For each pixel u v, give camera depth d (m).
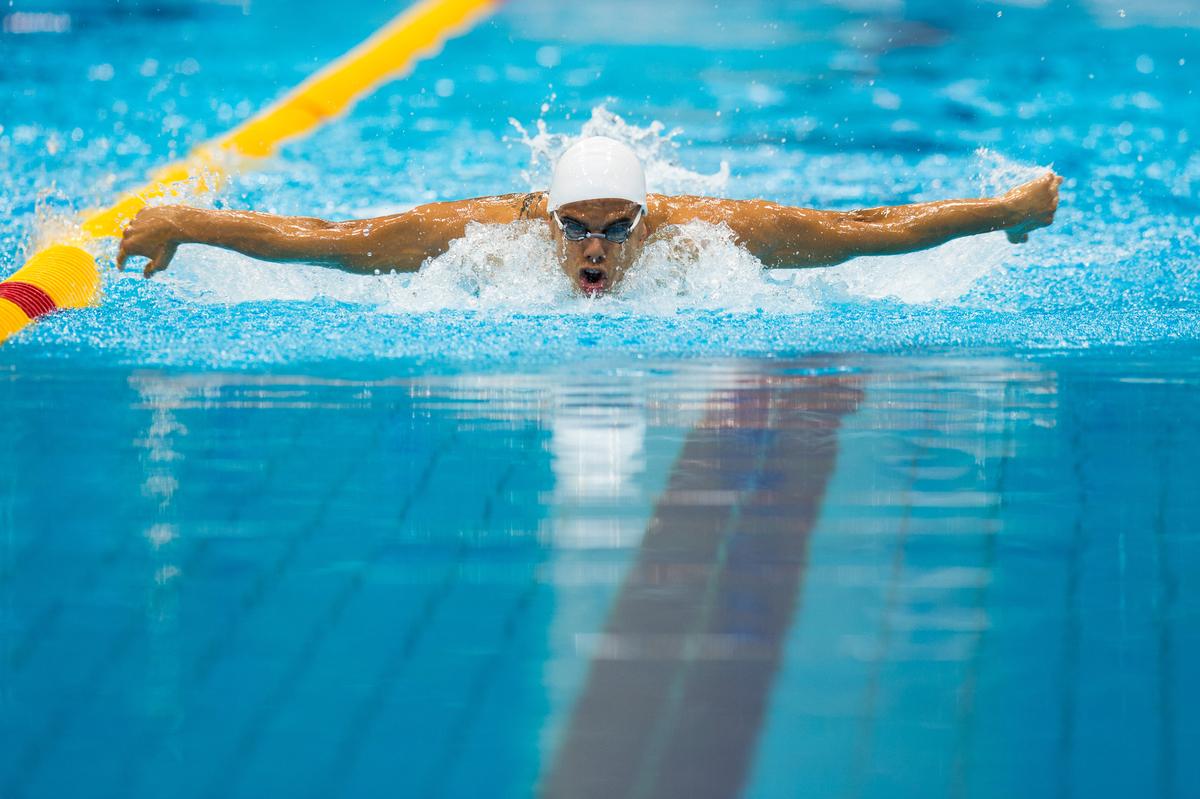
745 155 21.52
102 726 5.46
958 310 13.37
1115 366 11.13
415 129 22.97
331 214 17.39
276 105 24.27
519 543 7.28
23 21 31.27
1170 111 23.95
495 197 13.75
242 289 13.64
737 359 11.25
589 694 5.69
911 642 6.18
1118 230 16.73
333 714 5.54
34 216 16.58
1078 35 30.41
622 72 27.62
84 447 8.82
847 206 18.23
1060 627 6.31
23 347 11.44
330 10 32.16
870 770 5.18
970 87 26.33
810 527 7.53
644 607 6.52
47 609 6.48
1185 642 6.15
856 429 9.29
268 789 5.04
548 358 11.23
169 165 20.05
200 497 7.95
